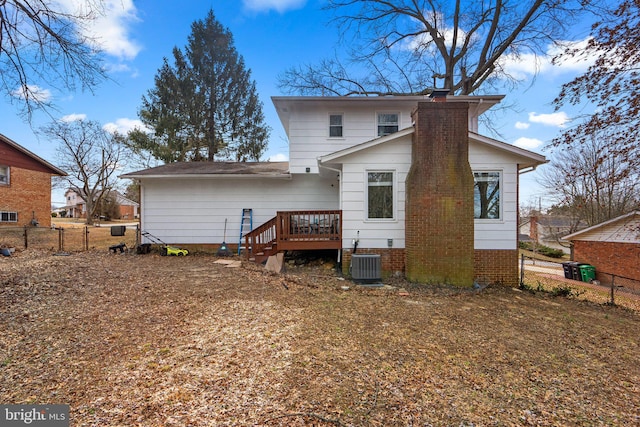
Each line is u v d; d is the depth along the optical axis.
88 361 3.49
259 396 2.89
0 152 15.97
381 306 6.04
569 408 2.91
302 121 11.88
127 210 48.53
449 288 7.81
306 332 4.49
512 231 8.66
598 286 14.12
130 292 6.22
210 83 23.88
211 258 11.02
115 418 2.53
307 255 10.99
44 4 5.55
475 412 2.78
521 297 7.48
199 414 2.60
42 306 5.28
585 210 18.38
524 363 3.81
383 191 8.95
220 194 12.20
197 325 4.61
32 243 13.74
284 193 12.23
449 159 8.16
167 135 21.88
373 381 3.23
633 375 3.60
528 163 8.67
